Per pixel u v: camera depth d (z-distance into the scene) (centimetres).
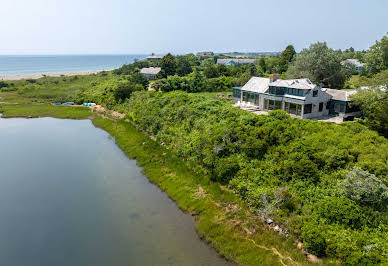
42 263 1623
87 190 2505
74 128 4569
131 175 2808
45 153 3438
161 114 4034
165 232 1894
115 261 1627
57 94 7312
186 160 2900
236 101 5306
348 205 1727
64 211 2170
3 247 1762
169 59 8869
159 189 2512
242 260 1595
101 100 6122
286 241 1680
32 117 5303
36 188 2548
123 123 4522
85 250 1728
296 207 1873
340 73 5750
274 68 9588
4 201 2322
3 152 3466
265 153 2528
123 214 2117
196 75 6994
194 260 1625
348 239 1552
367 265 1387
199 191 2338
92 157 3300
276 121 2895
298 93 3925
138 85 6444
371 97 3262
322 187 2022
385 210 1750
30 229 1945
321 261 1520
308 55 5797
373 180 1831
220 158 2539
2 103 6400
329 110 4178
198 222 1975
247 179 2264
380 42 5116
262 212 1925
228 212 2019
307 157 2228
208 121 3378
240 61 14138
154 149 3312
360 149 2328
